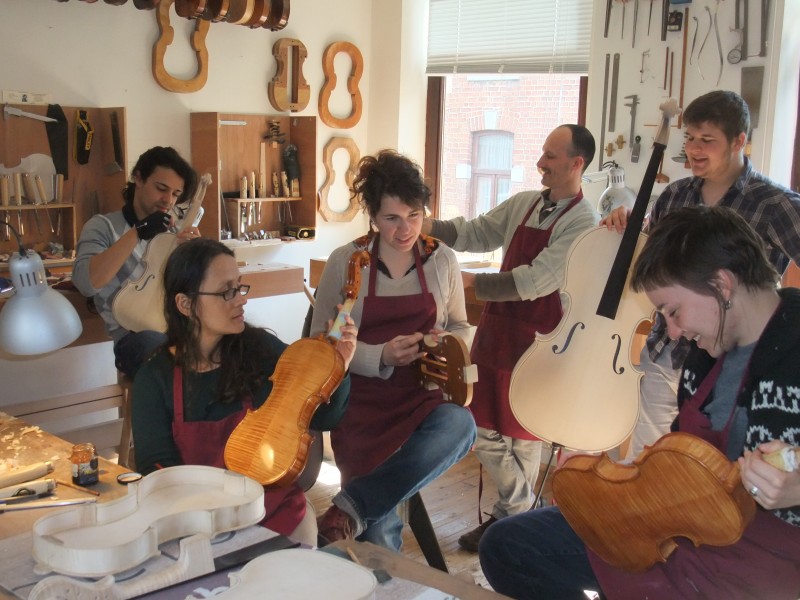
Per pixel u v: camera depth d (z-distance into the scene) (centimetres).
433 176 547
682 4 388
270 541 142
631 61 408
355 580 122
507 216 336
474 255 515
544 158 306
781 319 143
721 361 158
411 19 524
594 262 252
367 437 236
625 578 163
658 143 247
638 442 289
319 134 522
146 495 149
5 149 391
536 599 186
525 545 185
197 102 460
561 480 163
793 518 144
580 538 173
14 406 303
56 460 182
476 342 319
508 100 508
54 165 407
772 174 378
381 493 221
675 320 152
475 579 291
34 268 207
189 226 303
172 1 435
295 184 503
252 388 197
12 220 399
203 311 191
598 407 251
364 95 543
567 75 476
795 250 260
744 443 151
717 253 142
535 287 294
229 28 468
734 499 138
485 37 504
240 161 483
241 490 150
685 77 392
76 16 406
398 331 243
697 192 282
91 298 337
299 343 196
